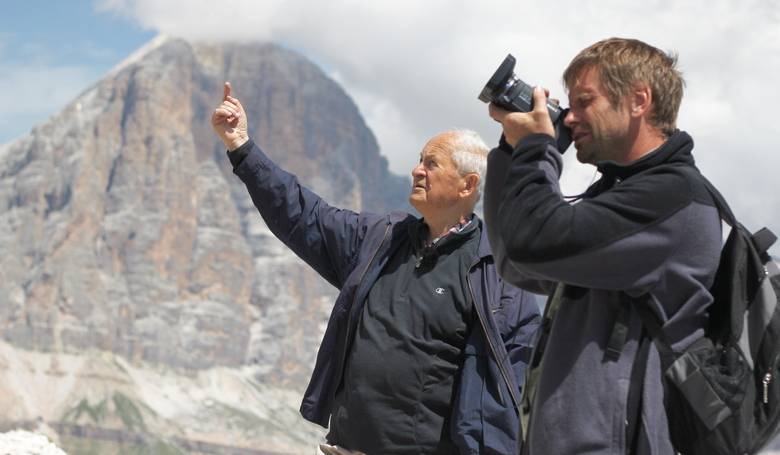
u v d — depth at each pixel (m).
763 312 4.23
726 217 4.43
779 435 4.19
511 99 4.55
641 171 4.43
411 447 7.06
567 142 4.61
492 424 6.97
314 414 7.46
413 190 7.65
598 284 4.28
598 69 4.55
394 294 7.32
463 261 7.31
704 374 4.18
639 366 4.30
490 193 4.58
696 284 4.27
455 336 7.14
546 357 4.51
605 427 4.27
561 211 4.21
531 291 4.88
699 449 4.20
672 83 4.53
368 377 7.15
